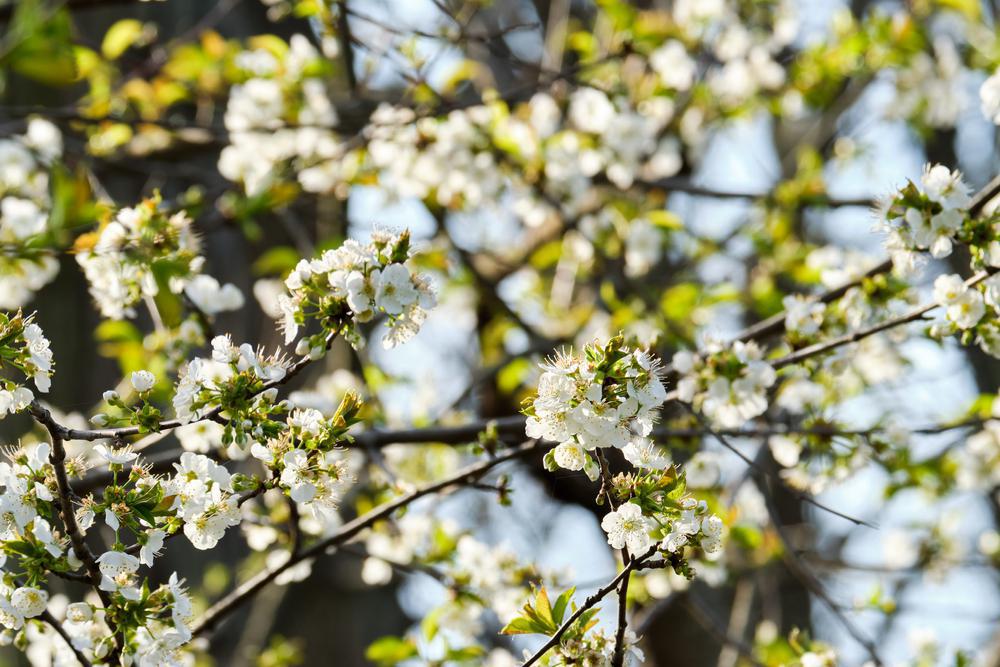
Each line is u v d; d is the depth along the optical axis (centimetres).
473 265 766
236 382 295
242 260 858
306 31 897
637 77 718
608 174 677
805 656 473
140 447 407
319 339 295
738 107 812
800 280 659
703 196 748
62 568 294
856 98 885
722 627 596
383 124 588
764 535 612
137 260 414
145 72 654
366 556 505
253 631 805
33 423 684
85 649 327
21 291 523
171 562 795
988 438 645
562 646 313
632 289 669
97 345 743
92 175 595
